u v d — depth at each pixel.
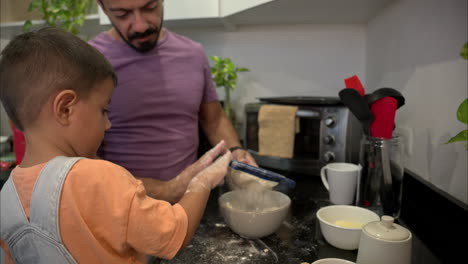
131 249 0.56
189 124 1.17
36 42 0.52
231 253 0.73
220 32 1.76
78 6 1.55
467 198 0.76
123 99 1.06
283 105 1.33
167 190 0.94
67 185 0.49
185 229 0.57
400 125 1.18
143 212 0.51
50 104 0.52
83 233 0.49
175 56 1.11
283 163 1.33
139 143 1.09
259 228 0.76
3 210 0.53
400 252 0.59
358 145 1.24
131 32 0.94
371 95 0.88
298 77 1.71
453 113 0.82
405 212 0.96
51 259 0.50
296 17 1.48
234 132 1.29
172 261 0.70
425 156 0.97
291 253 0.73
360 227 0.76
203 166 0.92
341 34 1.62
